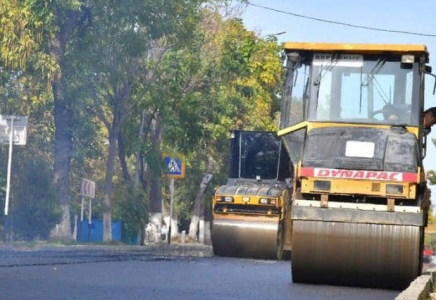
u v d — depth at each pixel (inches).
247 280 1248.8
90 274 1177.4
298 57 1393.9
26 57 2881.4
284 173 2773.1
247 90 3681.1
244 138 2802.7
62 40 3068.4
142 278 1151.0
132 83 3211.1
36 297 818.2
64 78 3127.5
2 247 2094.0
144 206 3604.8
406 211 1254.9
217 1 3919.8
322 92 1378.0
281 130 1393.9
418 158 1289.4
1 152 3161.9
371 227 1259.8
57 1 2886.3
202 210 5398.6
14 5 2883.9
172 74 3307.1
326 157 1282.0
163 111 3314.5
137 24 3152.1
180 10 3157.0
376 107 1363.2
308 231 1267.2
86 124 3479.3
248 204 2456.9
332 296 1059.3
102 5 3041.3
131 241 4244.6
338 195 1283.2
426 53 1369.3
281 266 1823.3
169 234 3882.9
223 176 4945.9
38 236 3090.6
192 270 1407.5
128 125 3506.4
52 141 4104.3
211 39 3868.1
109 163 3253.0
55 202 3102.9
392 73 1375.5
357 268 1267.2
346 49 1380.4
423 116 1380.4
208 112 3540.8
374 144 1285.7
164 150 3683.6
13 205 3070.9
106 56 3142.2
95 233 4431.6
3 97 3811.5
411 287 1023.6
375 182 1264.8
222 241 2471.7
